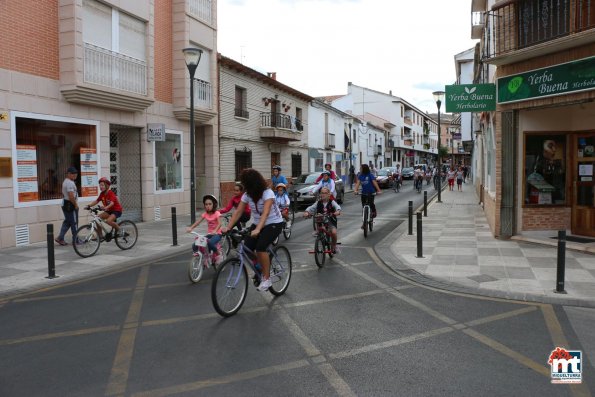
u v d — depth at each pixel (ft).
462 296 21.65
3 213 34.14
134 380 13.01
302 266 28.17
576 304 20.21
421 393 12.23
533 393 12.28
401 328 17.24
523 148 35.47
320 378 13.08
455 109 36.19
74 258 30.86
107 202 32.58
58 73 38.65
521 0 32.22
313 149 97.25
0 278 25.52
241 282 19.39
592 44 28.71
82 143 41.45
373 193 40.40
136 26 46.98
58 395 12.19
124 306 20.17
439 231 41.78
